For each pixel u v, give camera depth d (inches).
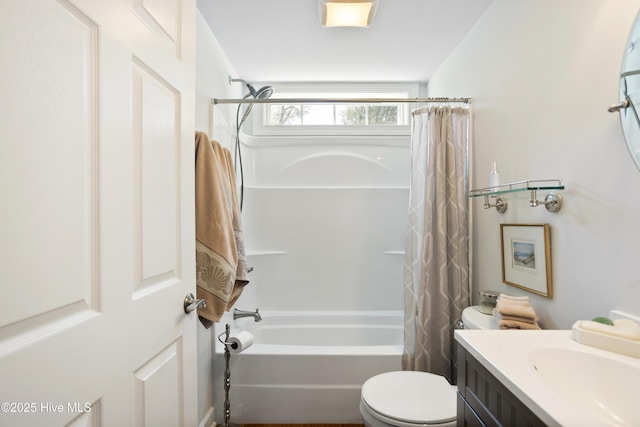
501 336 37.5
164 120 35.6
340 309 105.7
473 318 55.8
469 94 75.9
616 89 38.2
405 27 74.0
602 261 40.3
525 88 55.2
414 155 76.8
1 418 18.3
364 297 106.0
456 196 72.8
